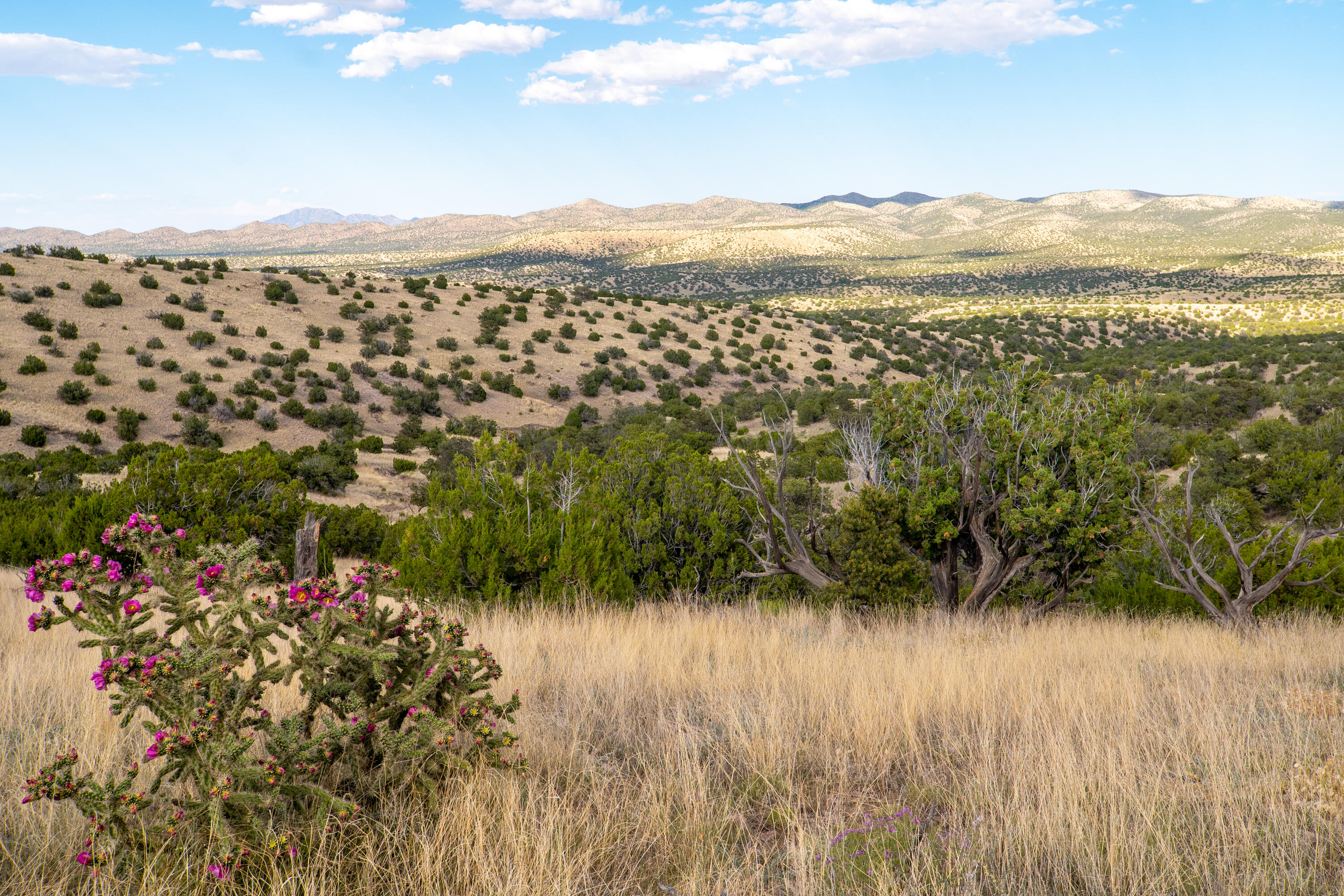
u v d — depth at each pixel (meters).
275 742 2.62
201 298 65.81
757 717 4.36
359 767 2.92
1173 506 15.49
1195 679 5.79
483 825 2.81
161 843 2.41
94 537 12.68
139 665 2.39
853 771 3.83
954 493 10.74
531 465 11.06
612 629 7.25
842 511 11.48
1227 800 3.24
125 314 59.22
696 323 96.88
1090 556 10.59
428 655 2.99
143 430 45.47
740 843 3.05
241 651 2.61
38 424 41.81
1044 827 3.01
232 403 50.47
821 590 10.95
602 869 2.75
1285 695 5.09
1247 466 28.22
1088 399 11.55
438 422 58.09
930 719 4.64
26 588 2.31
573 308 94.19
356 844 2.68
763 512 11.95
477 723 3.12
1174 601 11.96
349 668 2.91
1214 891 2.64
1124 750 3.71
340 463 39.53
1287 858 2.81
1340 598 11.39
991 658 6.57
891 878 2.60
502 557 8.95
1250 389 52.34
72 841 2.60
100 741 3.33
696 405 68.19
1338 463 26.83
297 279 79.94
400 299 82.44
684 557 11.41
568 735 4.02
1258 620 10.54
